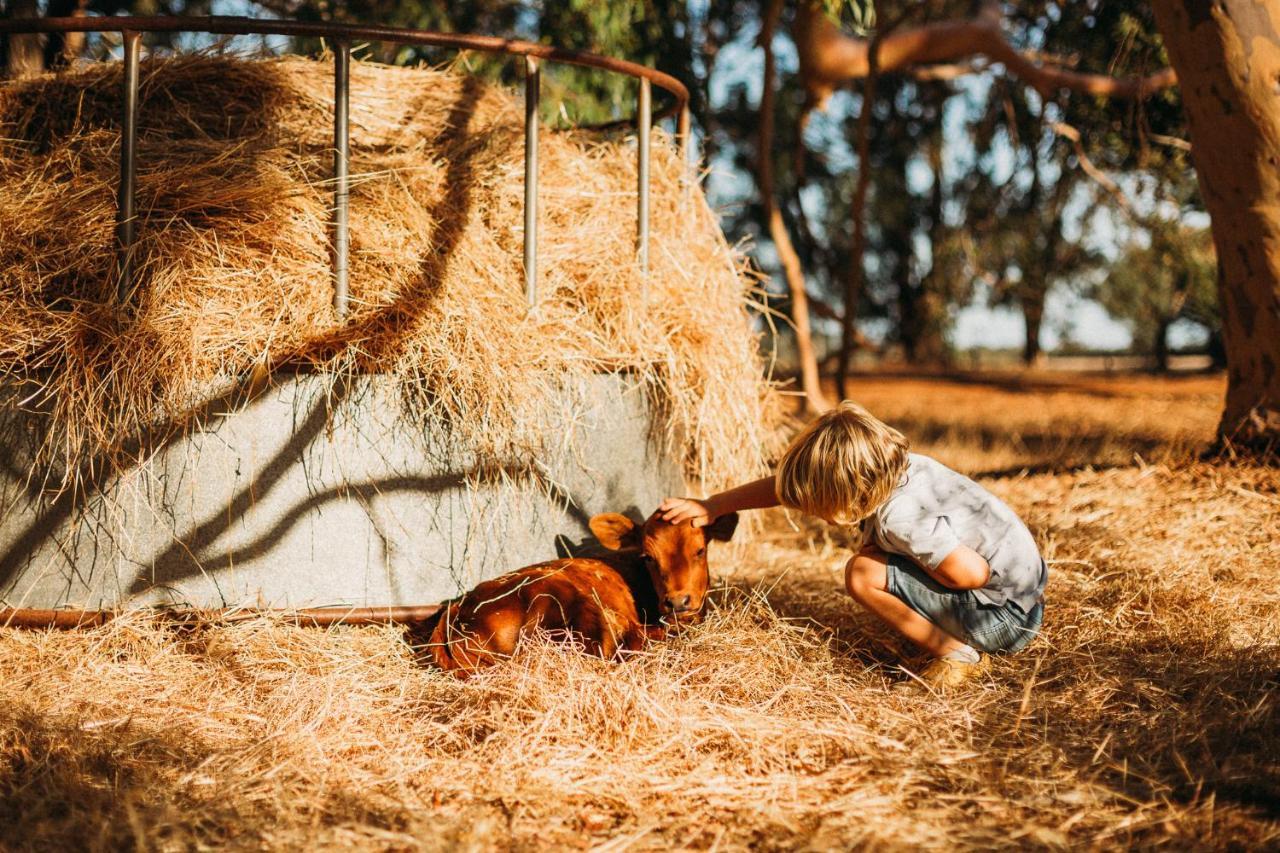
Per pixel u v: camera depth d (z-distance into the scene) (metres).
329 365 3.63
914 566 3.42
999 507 3.45
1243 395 5.94
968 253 17.25
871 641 3.90
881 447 3.34
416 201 4.22
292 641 3.52
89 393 3.54
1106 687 3.20
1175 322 23.08
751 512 5.22
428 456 3.75
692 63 10.16
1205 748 2.77
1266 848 2.32
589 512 4.15
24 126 4.48
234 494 3.62
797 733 2.89
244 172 4.09
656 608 3.85
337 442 3.65
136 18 3.61
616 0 9.08
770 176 10.60
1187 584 4.18
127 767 2.70
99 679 3.28
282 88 4.86
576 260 4.39
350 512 3.68
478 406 3.75
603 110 9.41
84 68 4.86
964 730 2.99
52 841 2.33
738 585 4.57
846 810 2.51
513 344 3.85
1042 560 3.48
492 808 2.54
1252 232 5.68
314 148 4.56
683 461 4.73
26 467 3.63
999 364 28.91
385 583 3.73
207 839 2.35
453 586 3.83
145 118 4.55
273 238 3.82
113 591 3.64
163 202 3.90
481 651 3.34
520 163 4.66
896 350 26.97
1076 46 10.55
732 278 5.20
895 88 19.72
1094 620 3.86
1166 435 8.90
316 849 2.30
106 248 3.76
